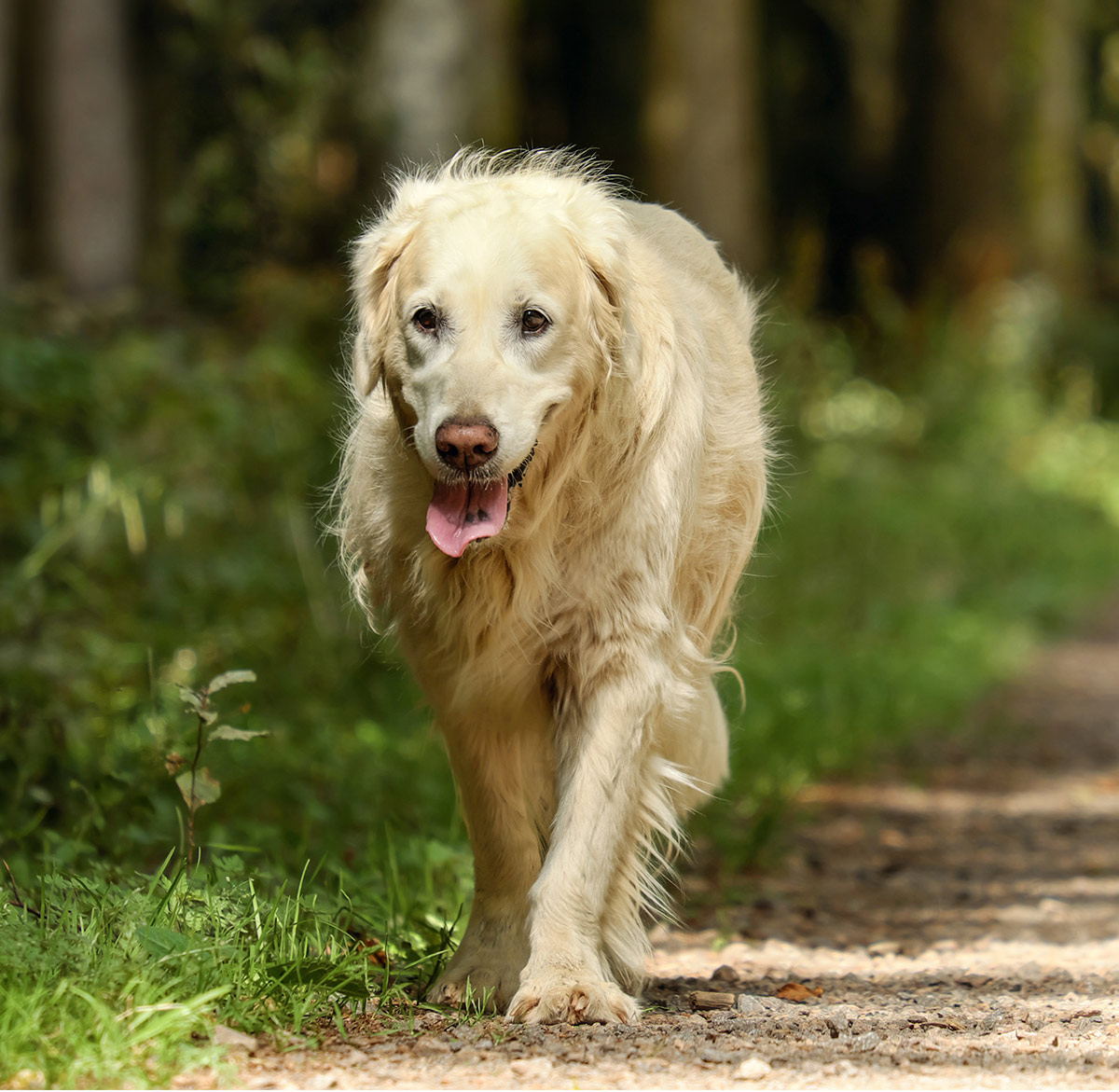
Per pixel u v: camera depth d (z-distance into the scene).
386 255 6.32
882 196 50.41
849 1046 5.64
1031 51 46.03
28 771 8.24
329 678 12.68
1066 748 15.38
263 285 22.28
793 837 11.03
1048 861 10.53
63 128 26.28
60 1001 5.11
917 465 33.06
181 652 11.59
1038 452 38.16
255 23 31.05
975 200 46.16
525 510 6.11
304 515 13.94
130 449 13.33
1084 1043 5.73
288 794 9.63
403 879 8.11
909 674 17.98
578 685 6.30
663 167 34.69
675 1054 5.45
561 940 6.01
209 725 6.91
